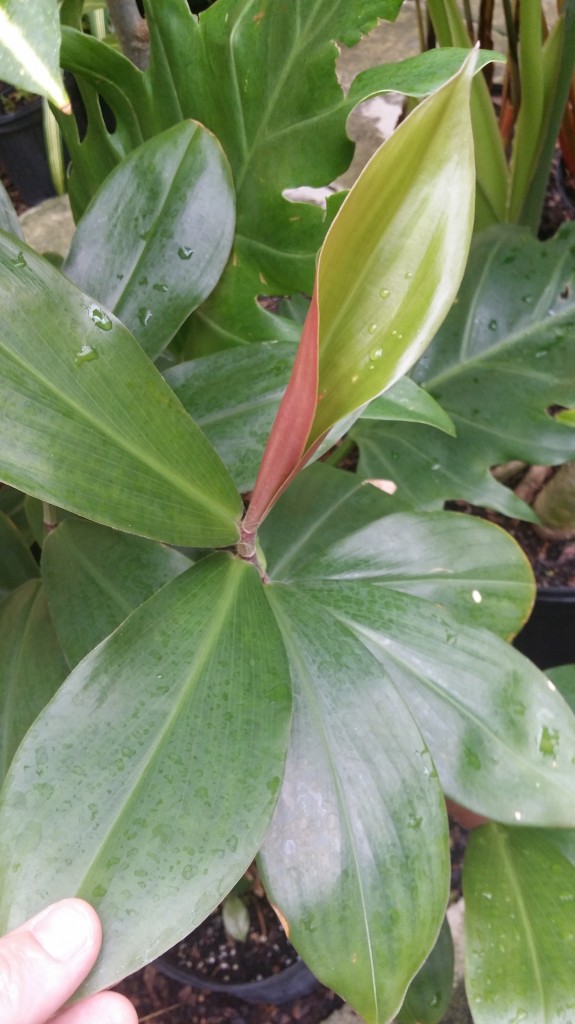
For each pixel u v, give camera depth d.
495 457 0.50
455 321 0.53
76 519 0.32
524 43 0.44
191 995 0.56
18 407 0.22
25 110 0.97
